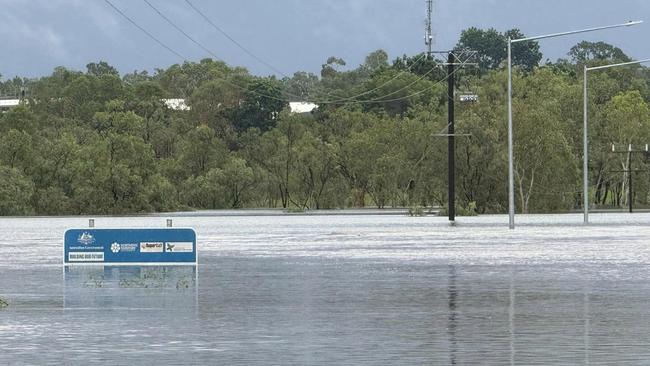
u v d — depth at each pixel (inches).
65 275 2171.5
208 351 1128.2
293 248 3142.2
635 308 1496.1
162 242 2466.8
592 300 1603.1
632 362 1034.7
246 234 4197.8
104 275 2167.8
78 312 1498.5
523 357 1071.0
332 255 2778.1
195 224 5502.0
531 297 1654.8
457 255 2726.4
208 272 2231.8
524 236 3818.9
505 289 1791.3
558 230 4392.2
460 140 7790.4
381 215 7303.2
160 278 2084.2
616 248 2997.0
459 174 7859.3
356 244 3344.0
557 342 1172.5
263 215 7514.8
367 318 1411.2
